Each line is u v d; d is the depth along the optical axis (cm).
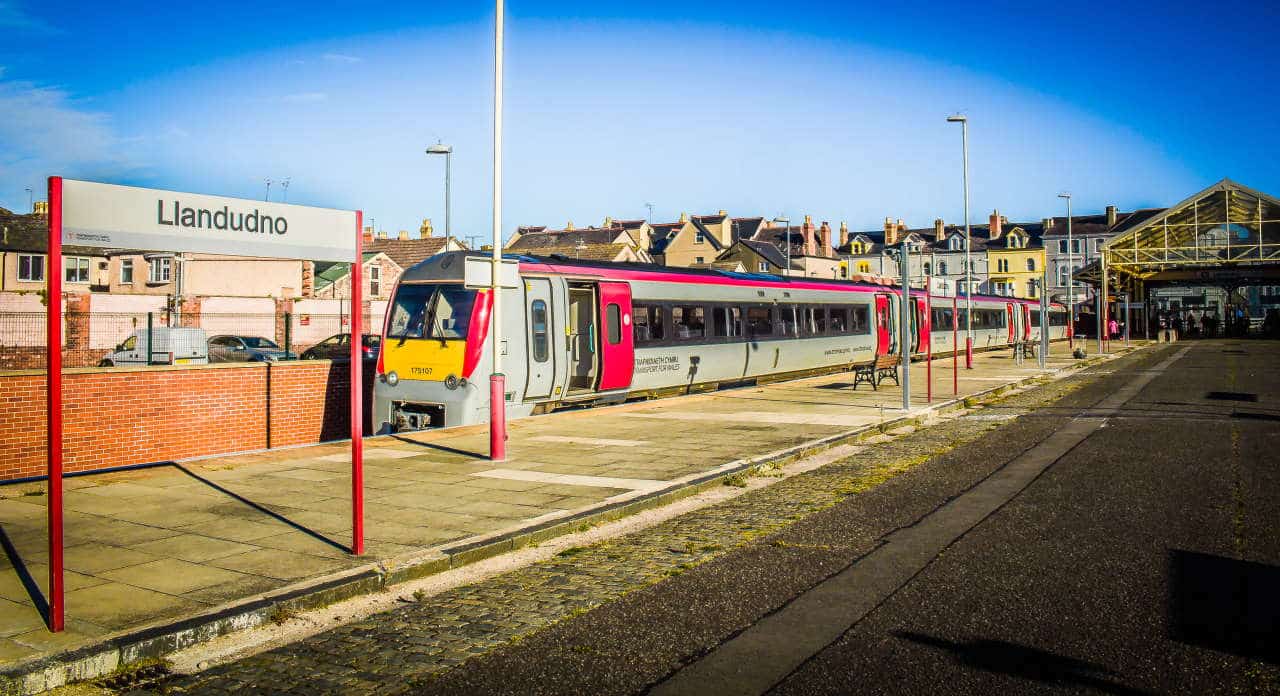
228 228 648
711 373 2252
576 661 523
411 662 530
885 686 475
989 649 525
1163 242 6197
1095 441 1413
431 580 700
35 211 5350
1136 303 6994
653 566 729
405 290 1686
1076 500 951
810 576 686
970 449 1362
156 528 823
